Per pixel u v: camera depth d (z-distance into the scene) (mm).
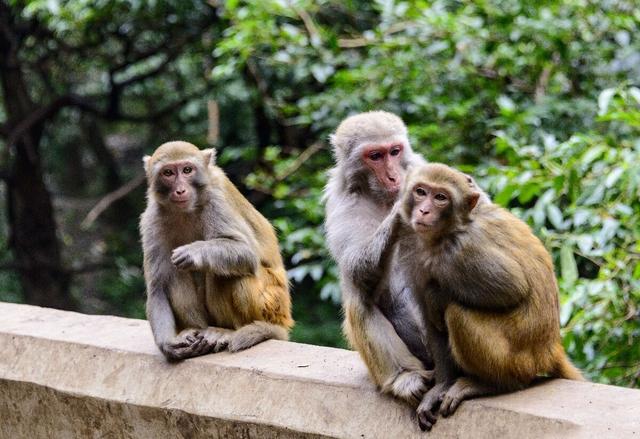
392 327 7168
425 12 14055
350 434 6836
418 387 6734
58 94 26484
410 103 14930
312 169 16578
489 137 13945
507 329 6551
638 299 9781
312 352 7875
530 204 13109
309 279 22625
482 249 6480
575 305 9625
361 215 7660
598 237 9531
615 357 9938
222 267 8359
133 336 8531
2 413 8641
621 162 9727
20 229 25062
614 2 13977
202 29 20688
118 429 7992
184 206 8484
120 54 23500
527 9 13867
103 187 33438
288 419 7098
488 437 6324
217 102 21109
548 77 14531
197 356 7973
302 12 15305
